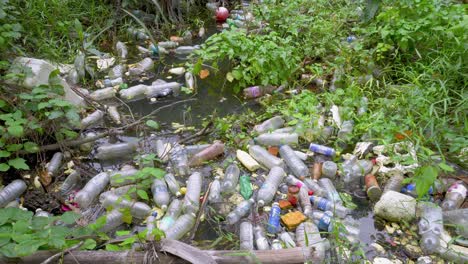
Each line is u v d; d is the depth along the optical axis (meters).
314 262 2.45
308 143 3.73
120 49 5.18
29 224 2.45
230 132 3.81
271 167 3.40
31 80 3.56
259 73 4.46
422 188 2.80
